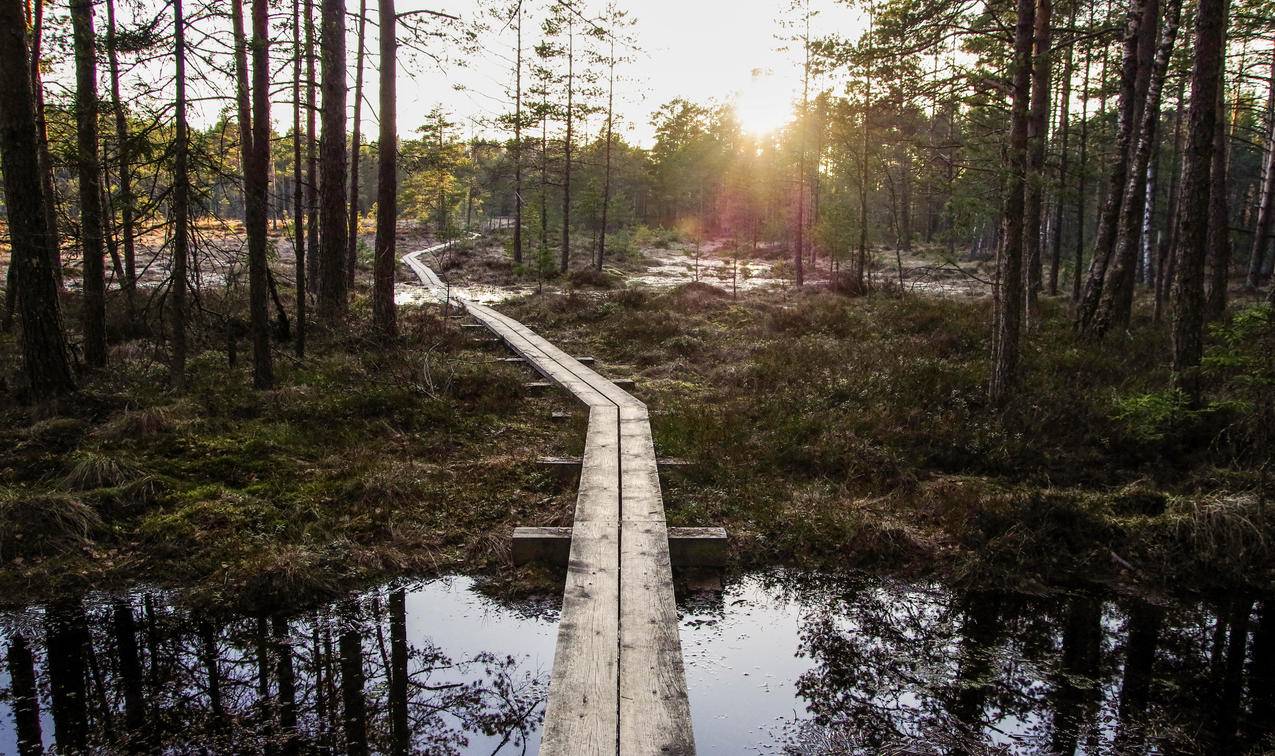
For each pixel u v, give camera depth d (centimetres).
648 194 7488
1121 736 414
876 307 1927
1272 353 727
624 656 414
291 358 1151
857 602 579
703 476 805
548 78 3086
